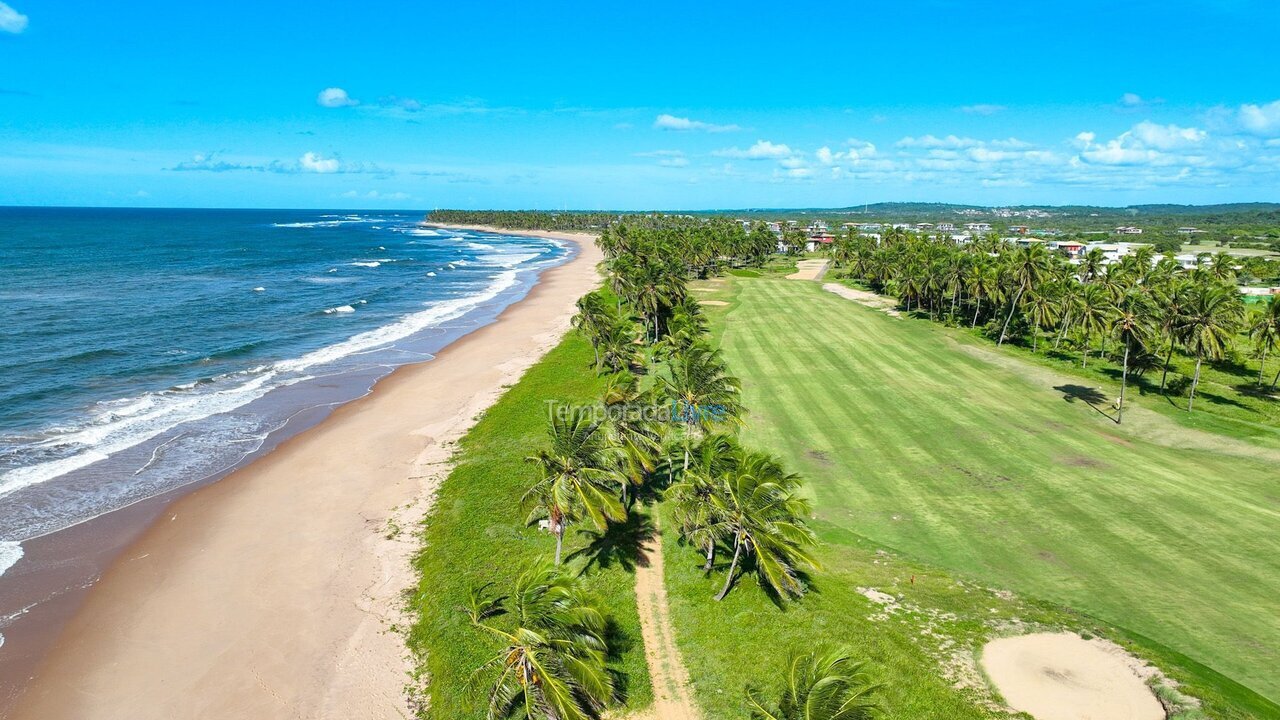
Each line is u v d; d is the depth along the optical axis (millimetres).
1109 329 63531
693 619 26312
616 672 23469
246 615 26625
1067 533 32656
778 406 51375
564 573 21547
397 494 36625
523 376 59125
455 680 22844
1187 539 32031
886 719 20656
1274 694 21969
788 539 24234
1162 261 92438
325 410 50438
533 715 19688
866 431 46406
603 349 59812
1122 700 21656
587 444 26109
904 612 26297
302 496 36438
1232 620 25938
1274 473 39906
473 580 28453
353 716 21781
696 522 26141
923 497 36531
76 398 51312
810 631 25062
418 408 50844
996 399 54188
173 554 30766
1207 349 50125
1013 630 25141
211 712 21922
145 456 41344
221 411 49688
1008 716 20969
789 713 16188
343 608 27047
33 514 33969
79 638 25234
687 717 21609
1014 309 76688
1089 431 47188
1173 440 45500
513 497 35750
